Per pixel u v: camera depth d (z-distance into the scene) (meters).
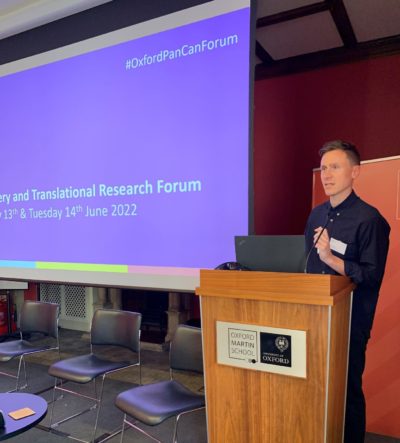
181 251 2.71
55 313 3.25
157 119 2.81
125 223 2.95
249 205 2.46
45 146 3.36
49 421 2.85
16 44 3.56
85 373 2.55
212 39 2.59
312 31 3.47
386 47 3.57
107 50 3.03
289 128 4.11
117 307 5.14
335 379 1.48
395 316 2.40
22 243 3.50
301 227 4.11
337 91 3.86
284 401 1.46
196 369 2.38
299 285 1.42
